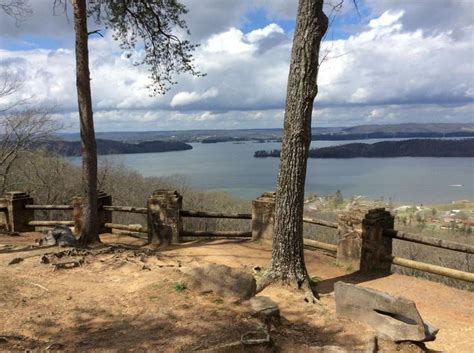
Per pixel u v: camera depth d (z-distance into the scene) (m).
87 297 4.95
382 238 7.21
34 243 8.05
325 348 3.77
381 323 4.29
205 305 4.67
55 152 17.73
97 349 3.66
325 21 5.80
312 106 5.99
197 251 8.09
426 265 6.72
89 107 7.91
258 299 4.75
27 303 4.70
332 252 8.35
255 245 8.62
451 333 4.97
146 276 5.71
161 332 4.02
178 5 10.20
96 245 7.83
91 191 7.97
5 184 15.49
